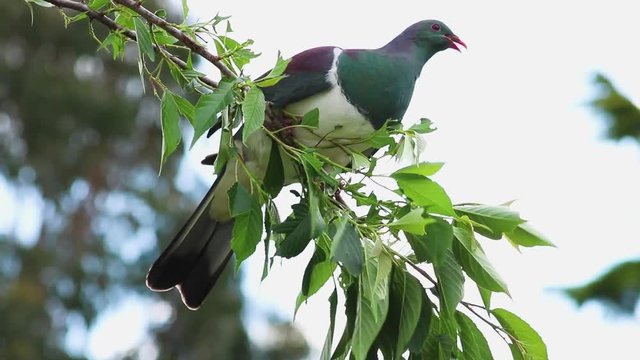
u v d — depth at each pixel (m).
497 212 6.59
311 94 8.43
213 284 8.48
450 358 6.77
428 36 9.73
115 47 7.37
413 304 6.42
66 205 25.61
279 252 6.41
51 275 24.30
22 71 24.44
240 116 6.59
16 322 22.64
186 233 8.48
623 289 17.30
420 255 6.40
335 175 6.57
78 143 25.11
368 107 8.60
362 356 6.17
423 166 6.46
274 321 23.34
